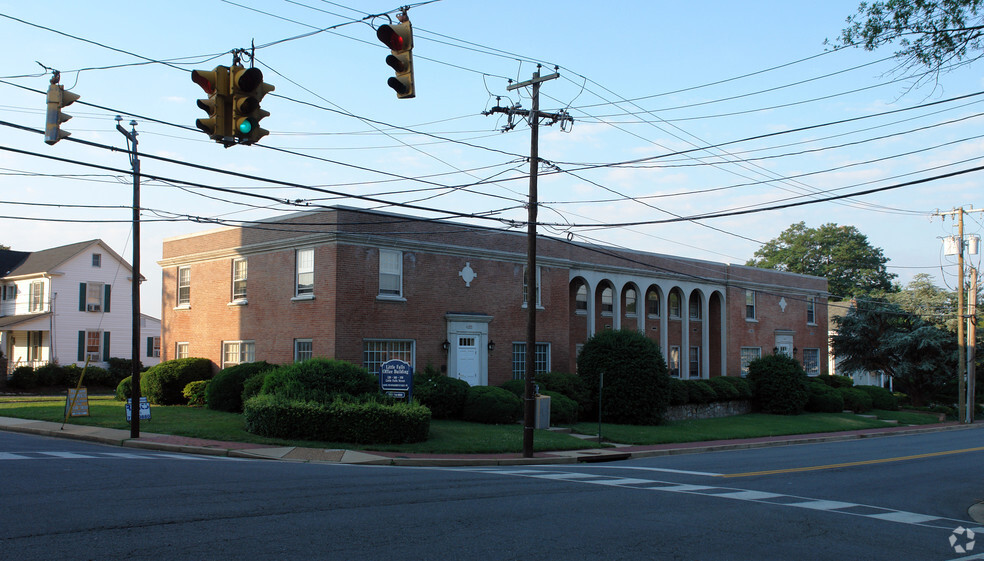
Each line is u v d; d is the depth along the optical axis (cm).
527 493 1284
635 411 3064
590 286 3600
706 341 4259
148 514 960
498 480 1472
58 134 1291
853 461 2208
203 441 2038
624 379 3077
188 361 3103
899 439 3341
